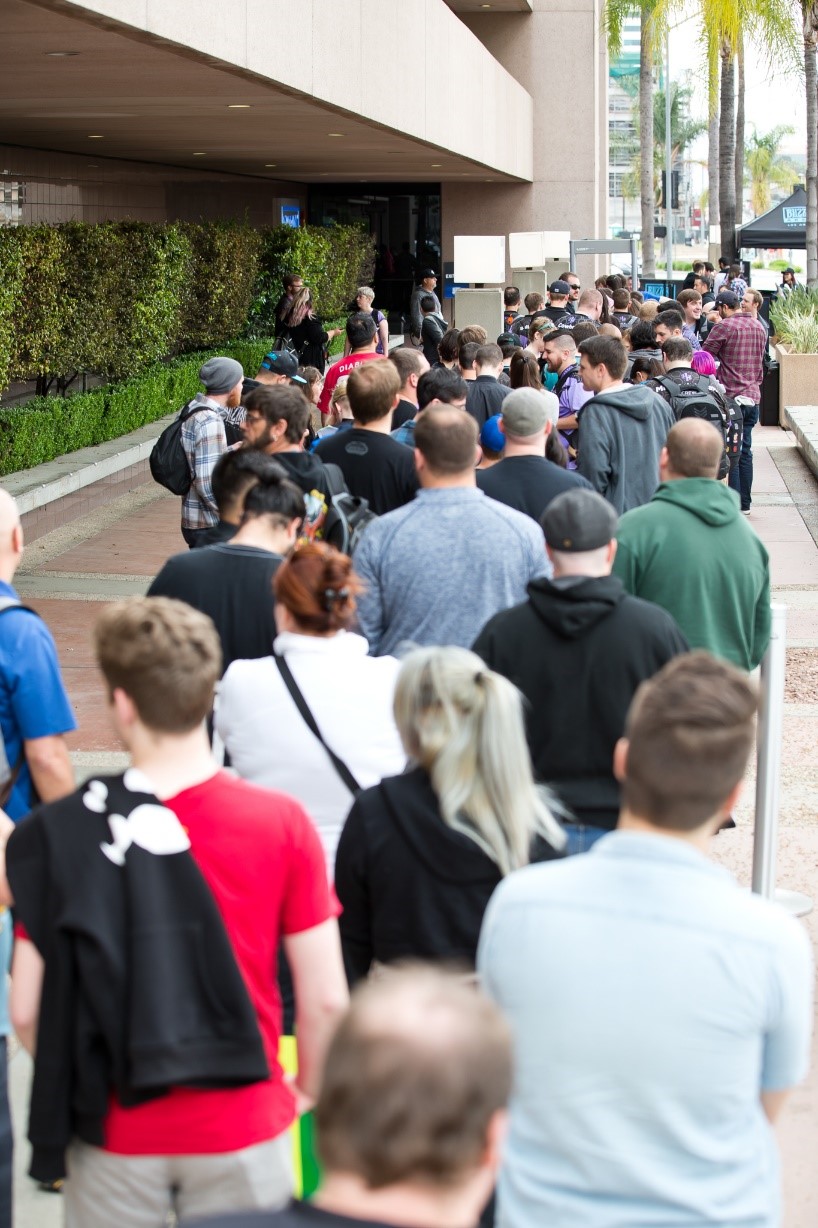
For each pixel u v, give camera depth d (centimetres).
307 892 420
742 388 2098
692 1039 341
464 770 474
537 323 1962
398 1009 220
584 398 1527
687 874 352
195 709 409
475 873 474
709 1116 344
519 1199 351
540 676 606
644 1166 341
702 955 344
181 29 1377
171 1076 384
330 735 559
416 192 5066
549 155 5031
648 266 6344
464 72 3136
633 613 606
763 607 786
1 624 560
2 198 2633
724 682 361
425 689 479
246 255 3338
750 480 2147
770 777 802
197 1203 406
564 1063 345
